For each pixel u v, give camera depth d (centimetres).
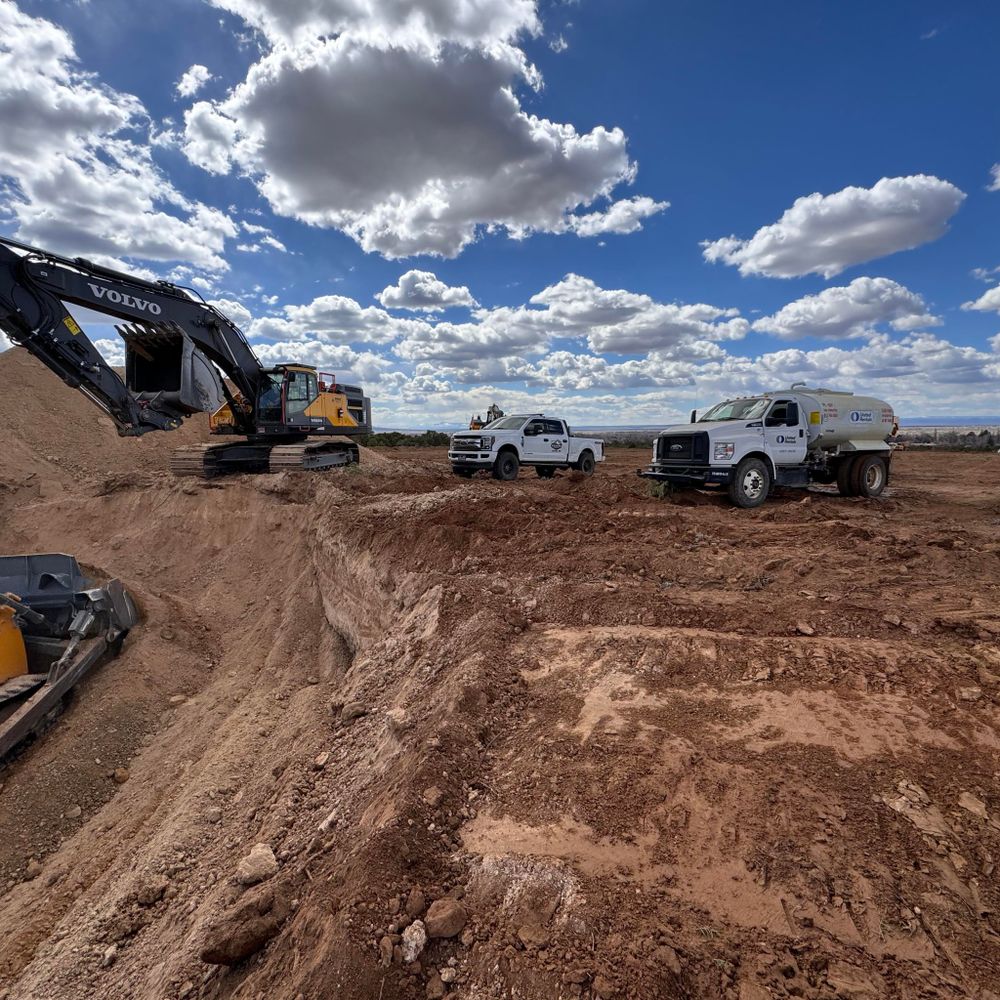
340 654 974
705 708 373
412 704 448
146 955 382
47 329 1109
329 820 356
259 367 1620
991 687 357
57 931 497
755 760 317
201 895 402
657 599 544
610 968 209
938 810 273
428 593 671
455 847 284
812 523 895
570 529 840
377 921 236
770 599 543
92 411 2500
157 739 865
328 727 554
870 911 226
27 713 805
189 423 2584
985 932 216
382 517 1031
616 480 1478
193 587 1348
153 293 1316
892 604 505
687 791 298
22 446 2152
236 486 1556
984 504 1224
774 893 239
